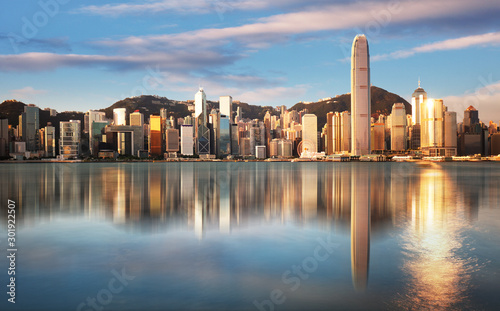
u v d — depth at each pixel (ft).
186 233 114.11
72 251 92.58
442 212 157.99
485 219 138.51
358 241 101.55
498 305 58.34
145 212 161.89
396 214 152.56
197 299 61.72
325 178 476.54
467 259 82.89
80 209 173.37
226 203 194.08
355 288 65.72
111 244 99.71
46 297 62.59
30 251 92.89
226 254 88.58
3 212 164.66
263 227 123.65
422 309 57.26
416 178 472.85
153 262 82.23
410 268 76.74
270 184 356.38
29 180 439.22
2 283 69.46
